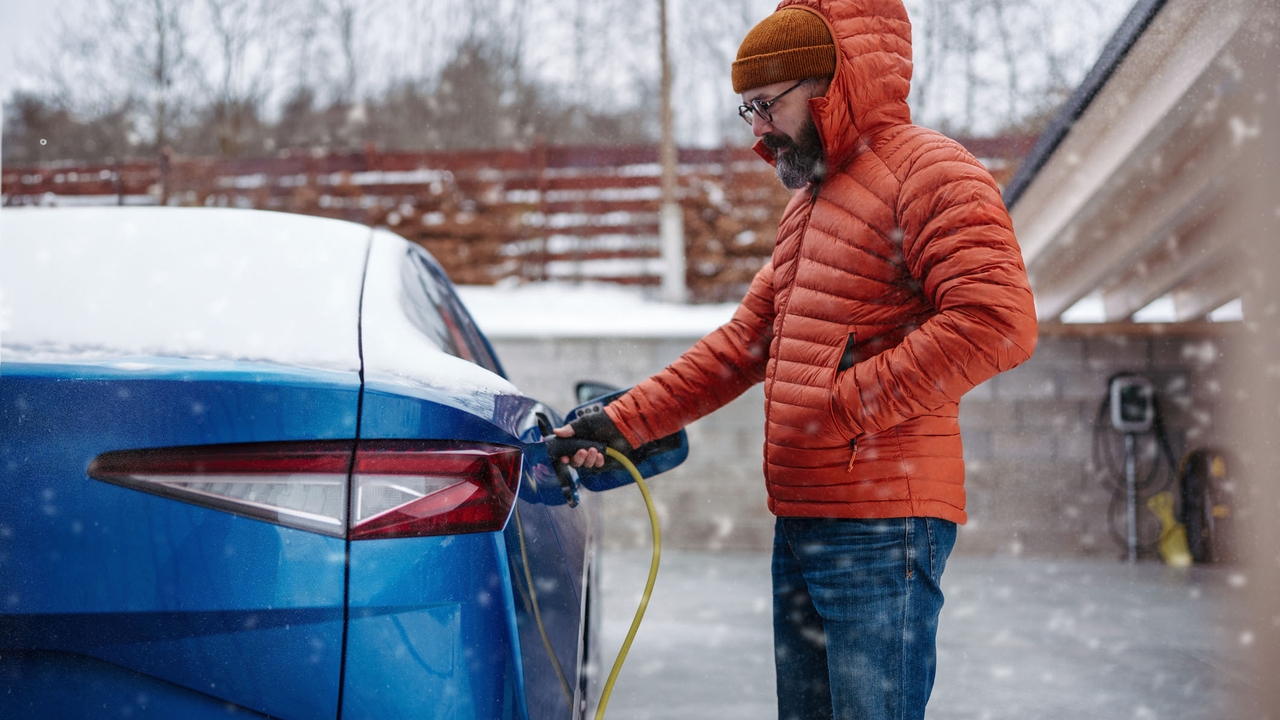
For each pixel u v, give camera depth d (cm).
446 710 106
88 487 105
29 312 137
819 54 149
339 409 111
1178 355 665
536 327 699
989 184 139
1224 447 648
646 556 631
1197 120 442
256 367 114
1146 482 662
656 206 1155
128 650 103
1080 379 670
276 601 104
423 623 107
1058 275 643
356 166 1152
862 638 148
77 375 109
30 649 103
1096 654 370
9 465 105
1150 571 595
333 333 136
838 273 149
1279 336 377
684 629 407
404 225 1150
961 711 297
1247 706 299
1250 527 387
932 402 137
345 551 107
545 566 130
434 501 111
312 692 104
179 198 1131
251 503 107
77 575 103
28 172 1122
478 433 119
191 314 139
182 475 106
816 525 153
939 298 137
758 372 184
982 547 668
